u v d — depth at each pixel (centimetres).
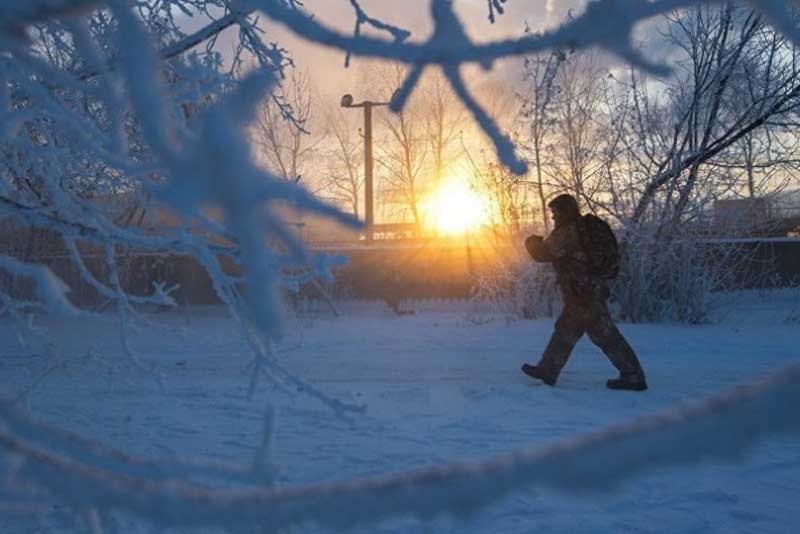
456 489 58
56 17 70
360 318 1404
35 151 237
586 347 962
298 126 392
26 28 71
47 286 93
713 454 48
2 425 94
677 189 1253
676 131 1219
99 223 235
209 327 1298
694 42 1220
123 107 125
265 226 59
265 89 60
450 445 498
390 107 94
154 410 598
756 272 1642
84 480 76
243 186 57
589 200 1262
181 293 1666
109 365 366
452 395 672
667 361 866
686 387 701
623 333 1141
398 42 84
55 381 686
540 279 1353
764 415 47
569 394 669
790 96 1196
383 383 741
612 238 695
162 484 73
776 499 391
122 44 63
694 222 1277
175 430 534
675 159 1227
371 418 577
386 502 61
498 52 84
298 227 114
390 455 473
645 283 1275
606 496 51
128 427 534
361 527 68
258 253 58
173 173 57
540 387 702
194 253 211
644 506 379
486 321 1315
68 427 505
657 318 1282
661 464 49
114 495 73
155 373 345
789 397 46
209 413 593
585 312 688
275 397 661
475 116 89
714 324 1262
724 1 71
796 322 1266
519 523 353
